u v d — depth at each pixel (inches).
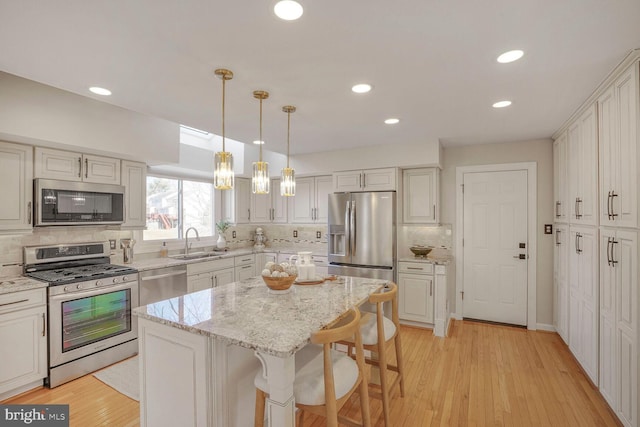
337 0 51.4
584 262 106.1
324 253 183.9
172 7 52.4
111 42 63.1
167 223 173.9
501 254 159.2
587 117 101.8
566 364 116.7
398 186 159.9
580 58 71.7
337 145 159.9
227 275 173.0
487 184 161.5
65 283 103.6
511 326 156.9
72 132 109.4
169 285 139.6
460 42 64.8
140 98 93.2
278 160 195.0
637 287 73.0
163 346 66.9
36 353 97.3
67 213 113.6
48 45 63.8
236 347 67.3
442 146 164.4
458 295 167.9
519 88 88.7
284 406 52.6
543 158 150.9
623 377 80.2
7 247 109.4
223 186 76.2
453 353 127.6
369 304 114.1
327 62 72.8
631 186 74.6
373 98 95.6
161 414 67.4
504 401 94.5
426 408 91.4
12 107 95.6
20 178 103.3
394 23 58.1
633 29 60.2
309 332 57.7
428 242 173.2
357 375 65.9
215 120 115.7
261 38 62.6
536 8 53.9
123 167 133.0
